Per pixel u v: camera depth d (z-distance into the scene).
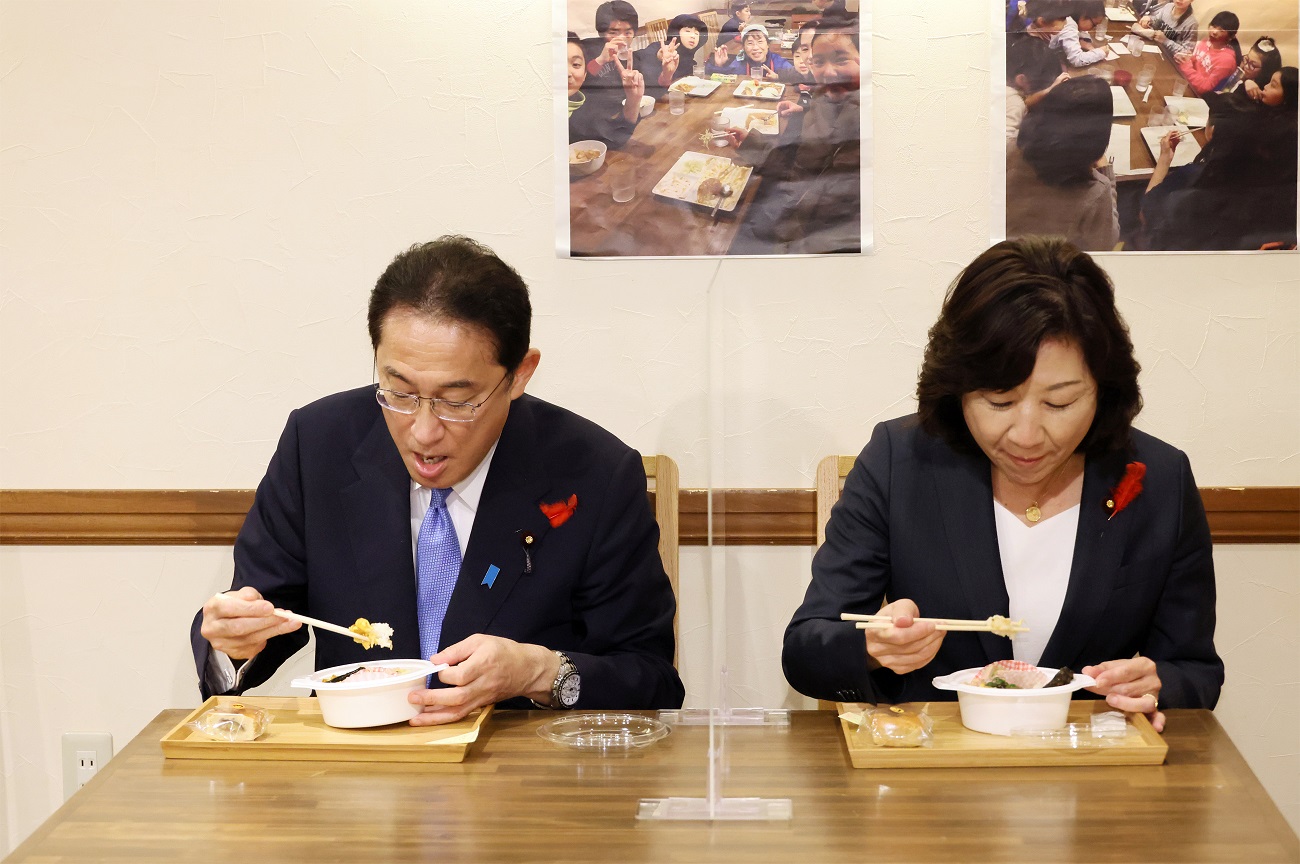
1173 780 1.17
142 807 1.12
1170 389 2.26
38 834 1.06
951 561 1.60
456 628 1.61
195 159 2.27
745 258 2.26
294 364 2.30
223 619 1.40
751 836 1.05
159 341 2.30
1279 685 2.30
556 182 2.25
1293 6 2.16
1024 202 2.22
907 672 1.40
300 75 2.25
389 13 2.23
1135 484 1.55
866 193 2.23
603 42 2.22
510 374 1.51
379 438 1.70
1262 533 2.26
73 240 2.28
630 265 2.27
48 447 2.32
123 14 2.24
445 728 1.32
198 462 2.32
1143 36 2.18
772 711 1.41
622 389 2.30
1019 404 1.39
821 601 1.60
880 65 2.21
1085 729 1.28
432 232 2.27
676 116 2.23
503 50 2.23
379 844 1.03
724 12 2.21
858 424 2.28
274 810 1.11
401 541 1.64
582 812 1.10
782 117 2.22
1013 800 1.12
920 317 2.26
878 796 1.13
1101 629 1.55
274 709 1.39
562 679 1.46
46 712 2.37
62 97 2.26
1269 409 2.26
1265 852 1.00
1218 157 2.20
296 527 1.70
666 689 1.64
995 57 2.20
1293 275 2.22
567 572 1.66
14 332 2.30
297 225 2.28
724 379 2.29
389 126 2.26
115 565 2.34
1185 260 2.23
